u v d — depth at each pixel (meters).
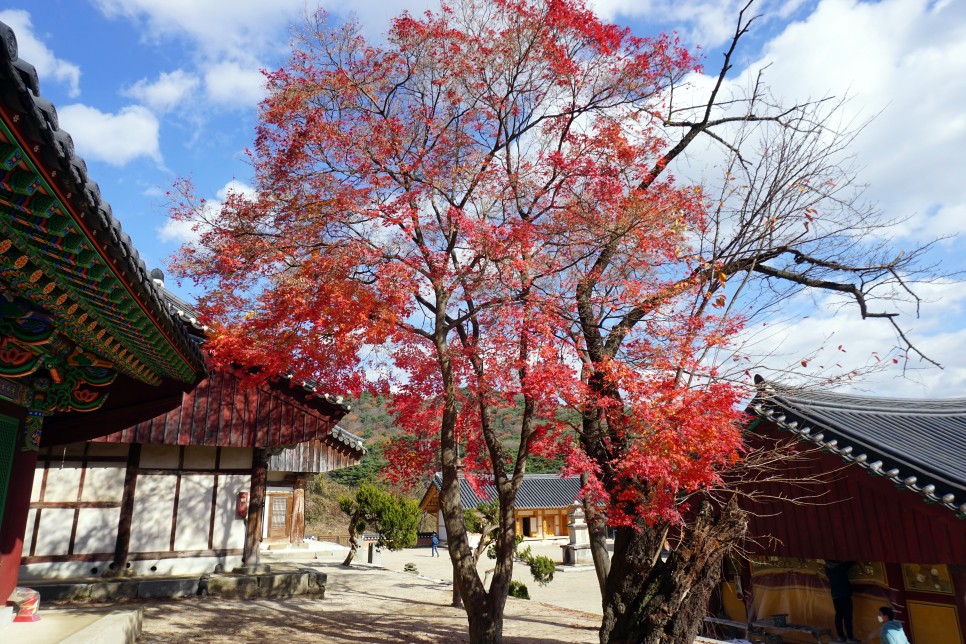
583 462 8.36
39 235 4.11
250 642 9.95
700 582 7.01
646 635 6.85
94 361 7.38
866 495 10.18
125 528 13.39
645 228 9.55
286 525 26.97
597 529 11.91
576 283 10.38
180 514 14.21
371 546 28.41
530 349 8.95
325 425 14.70
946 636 9.53
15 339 5.84
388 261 9.60
